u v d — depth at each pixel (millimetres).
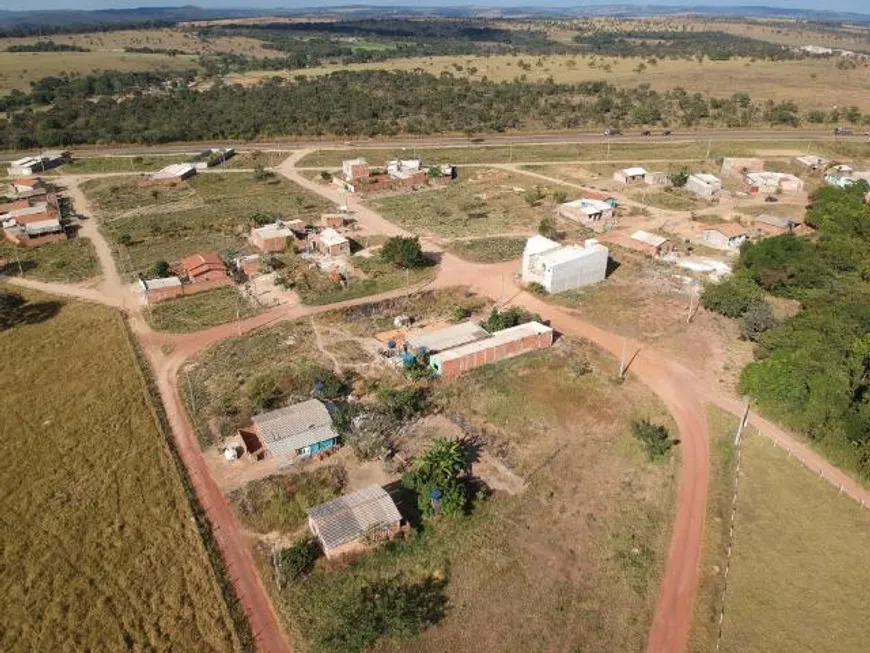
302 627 41219
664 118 193875
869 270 86688
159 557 46344
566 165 152125
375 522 46812
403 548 46812
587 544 47625
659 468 55062
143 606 42688
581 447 57719
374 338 75688
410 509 50469
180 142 177750
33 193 127625
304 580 44438
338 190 135375
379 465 55094
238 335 76625
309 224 114188
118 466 55094
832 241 93750
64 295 87875
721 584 44562
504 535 48250
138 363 70562
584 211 113062
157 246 105062
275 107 199250
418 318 80875
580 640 40812
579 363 70125
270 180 143250
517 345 71250
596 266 88500
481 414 62000
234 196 132250
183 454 56594
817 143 164375
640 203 124625
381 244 104688
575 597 43625
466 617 42094
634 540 48000
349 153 165375
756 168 141375
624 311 81625
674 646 40594
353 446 56750
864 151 158750
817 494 52500
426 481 50188
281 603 42812
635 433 58281
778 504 51500
